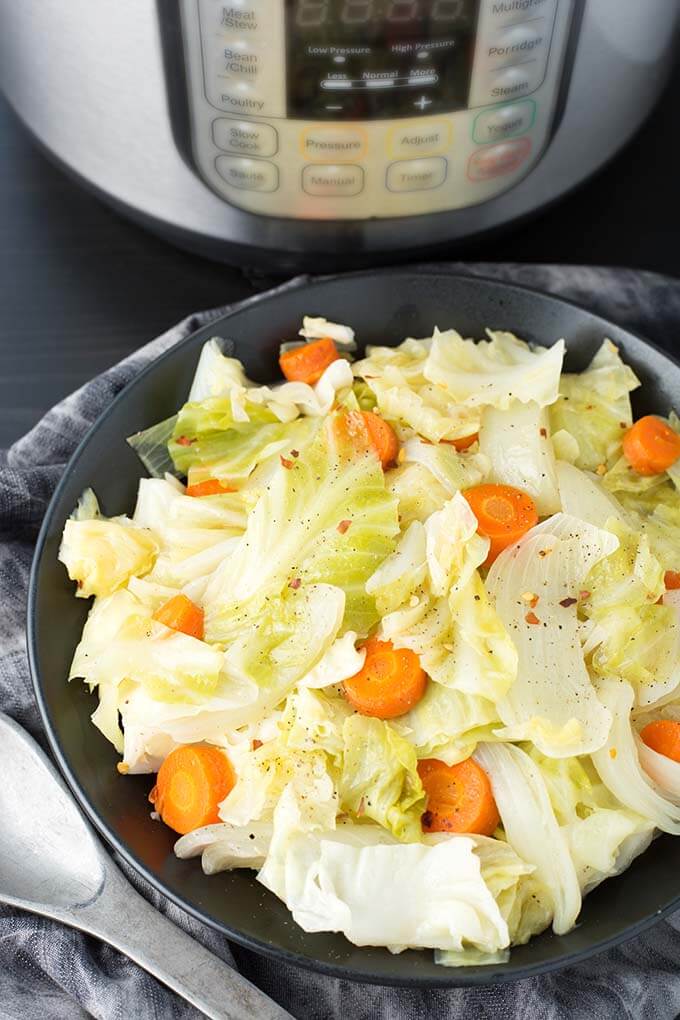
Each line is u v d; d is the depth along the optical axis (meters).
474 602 0.57
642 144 0.77
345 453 0.61
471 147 0.64
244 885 0.55
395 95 0.61
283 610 0.57
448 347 0.64
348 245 0.68
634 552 0.59
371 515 0.59
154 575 0.60
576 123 0.66
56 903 0.58
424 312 0.66
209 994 0.55
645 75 0.66
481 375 0.63
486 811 0.55
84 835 0.58
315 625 0.57
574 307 0.65
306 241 0.68
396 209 0.66
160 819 0.57
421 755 0.56
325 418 0.63
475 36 0.60
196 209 0.67
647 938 0.58
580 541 0.59
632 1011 0.55
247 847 0.55
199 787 0.56
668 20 0.64
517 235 0.74
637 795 0.56
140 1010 0.55
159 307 0.72
